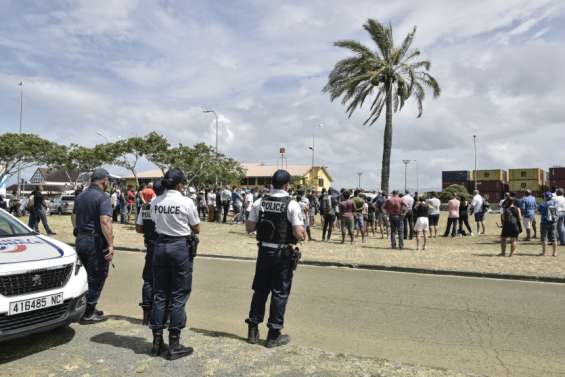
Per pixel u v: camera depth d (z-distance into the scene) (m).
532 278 8.96
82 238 5.33
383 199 17.05
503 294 7.63
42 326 4.36
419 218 13.21
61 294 4.54
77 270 4.88
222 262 11.25
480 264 10.41
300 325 5.81
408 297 7.38
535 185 42.19
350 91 23.41
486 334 5.45
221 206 23.59
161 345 4.35
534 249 13.33
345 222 14.88
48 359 4.25
